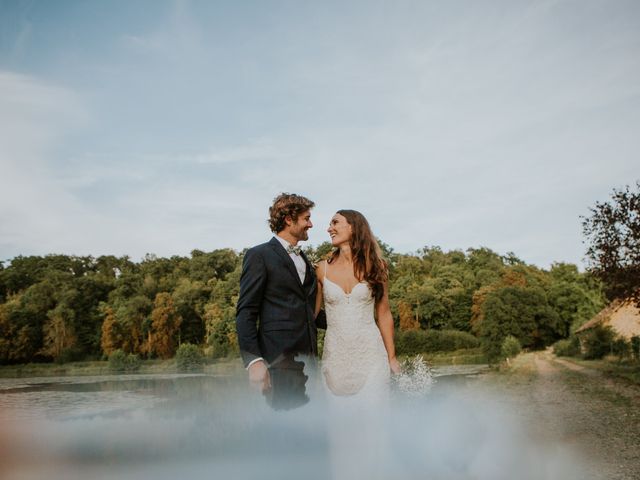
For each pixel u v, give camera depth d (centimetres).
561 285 7406
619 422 899
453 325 7450
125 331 7606
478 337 6869
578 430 798
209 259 9969
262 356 306
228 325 7175
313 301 339
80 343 7625
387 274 368
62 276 8569
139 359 7181
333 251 370
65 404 1803
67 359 7256
